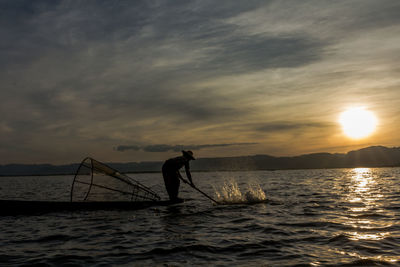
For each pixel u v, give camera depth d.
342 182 25.94
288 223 7.48
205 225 7.50
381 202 10.98
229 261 4.75
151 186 25.23
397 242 5.52
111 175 10.96
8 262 4.92
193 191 17.80
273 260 4.73
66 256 5.18
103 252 5.39
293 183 25.80
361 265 4.38
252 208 10.05
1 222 8.38
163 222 7.99
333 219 7.82
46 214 9.47
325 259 4.69
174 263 4.70
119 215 9.14
